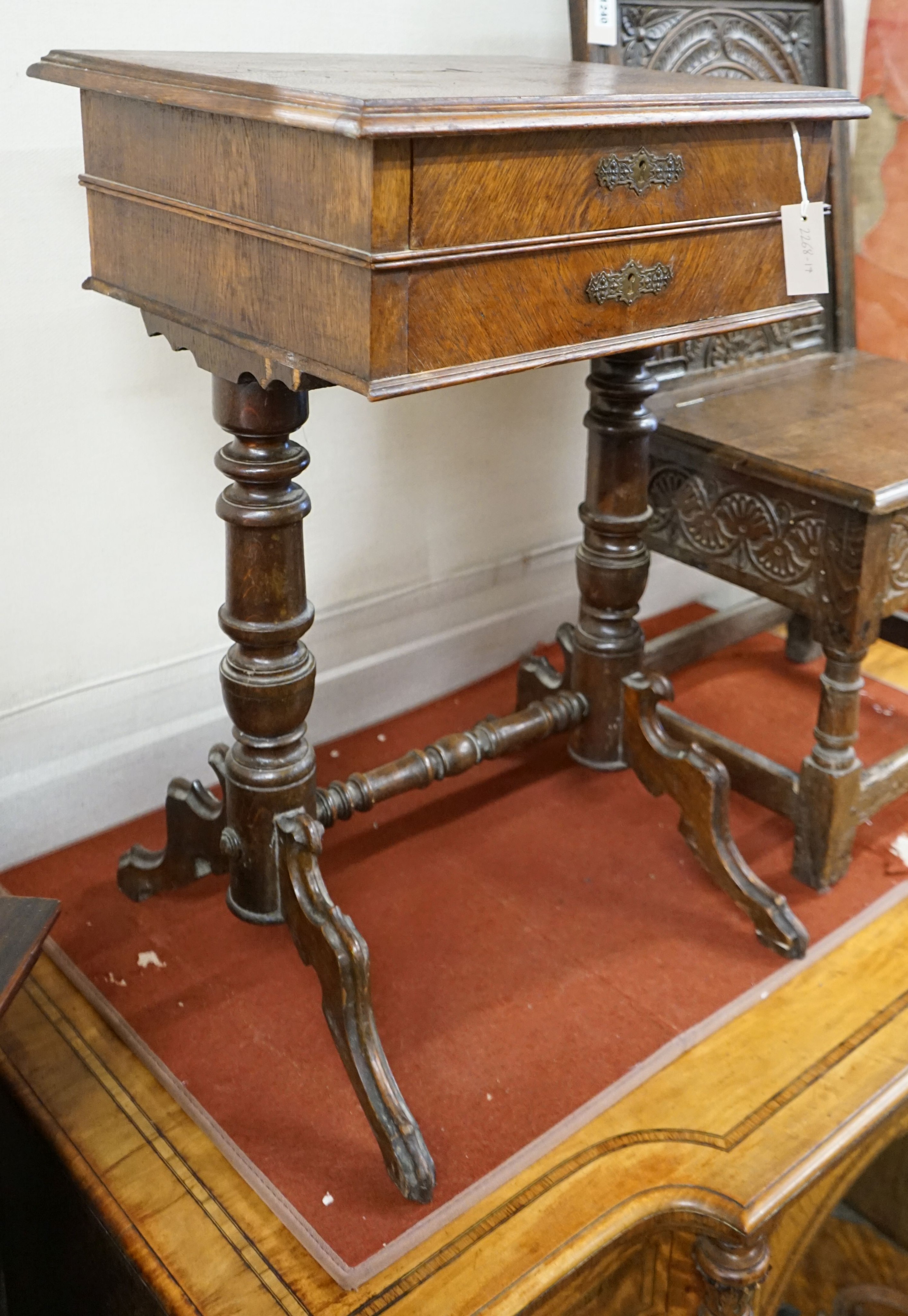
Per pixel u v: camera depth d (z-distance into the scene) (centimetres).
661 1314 134
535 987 151
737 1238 121
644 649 197
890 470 156
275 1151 128
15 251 148
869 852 181
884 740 208
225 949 157
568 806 189
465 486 211
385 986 150
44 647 169
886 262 246
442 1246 118
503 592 226
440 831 183
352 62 136
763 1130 131
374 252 96
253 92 101
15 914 116
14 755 171
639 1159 127
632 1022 146
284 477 130
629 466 174
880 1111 135
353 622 204
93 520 167
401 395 102
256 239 108
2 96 142
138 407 166
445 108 96
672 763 164
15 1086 136
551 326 114
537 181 107
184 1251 118
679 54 185
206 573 183
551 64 155
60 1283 142
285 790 146
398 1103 124
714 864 163
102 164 125
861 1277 211
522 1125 131
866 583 154
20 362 153
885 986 154
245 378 122
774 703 220
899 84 235
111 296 129
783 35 199
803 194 134
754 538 169
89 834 182
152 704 183
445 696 223
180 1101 134
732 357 200
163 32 153
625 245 118
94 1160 127
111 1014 146
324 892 130
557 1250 117
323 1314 112
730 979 153
